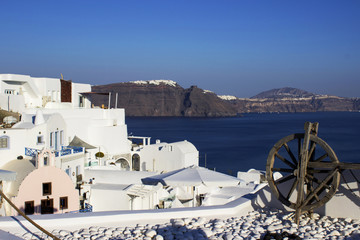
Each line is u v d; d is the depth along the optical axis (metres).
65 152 27.83
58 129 30.70
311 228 9.73
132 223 10.23
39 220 9.69
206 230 9.46
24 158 25.97
